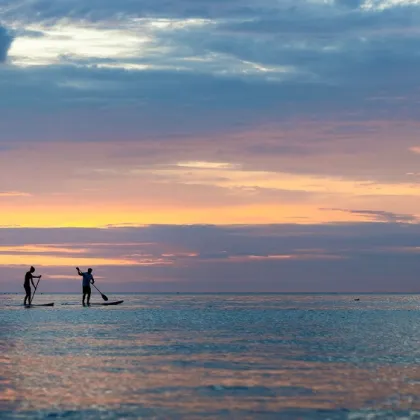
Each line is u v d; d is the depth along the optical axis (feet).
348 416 60.70
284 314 209.97
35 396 69.05
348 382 77.00
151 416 60.80
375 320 181.37
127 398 68.33
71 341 119.34
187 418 60.13
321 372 84.17
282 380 78.43
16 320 170.60
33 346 111.55
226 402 66.64
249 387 74.13
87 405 65.00
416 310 241.14
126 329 144.56
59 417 60.18
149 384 75.72
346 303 320.09
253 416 60.95
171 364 90.99
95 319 176.04
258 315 203.51
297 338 126.31
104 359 95.76
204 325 158.10
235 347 111.45
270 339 124.47
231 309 242.58
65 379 78.74
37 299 360.48
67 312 208.23
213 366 89.25
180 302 321.93
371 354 101.76
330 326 157.69
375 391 71.56
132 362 92.79
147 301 337.72
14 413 61.62
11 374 82.17
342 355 100.58
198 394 70.38
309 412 62.39
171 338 125.39
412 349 107.86
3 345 112.88
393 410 62.90
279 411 62.90
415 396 68.90
